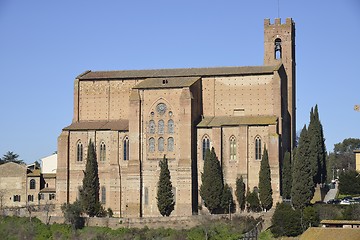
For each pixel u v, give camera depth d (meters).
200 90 182.12
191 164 172.12
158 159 174.88
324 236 129.88
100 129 182.38
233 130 173.88
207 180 168.25
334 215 152.25
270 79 178.62
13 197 199.62
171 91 175.50
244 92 180.00
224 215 161.50
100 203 178.38
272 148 169.62
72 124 188.00
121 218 165.12
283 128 181.38
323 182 194.00
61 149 183.50
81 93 190.88
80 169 183.00
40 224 169.00
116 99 188.62
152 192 174.62
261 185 167.38
